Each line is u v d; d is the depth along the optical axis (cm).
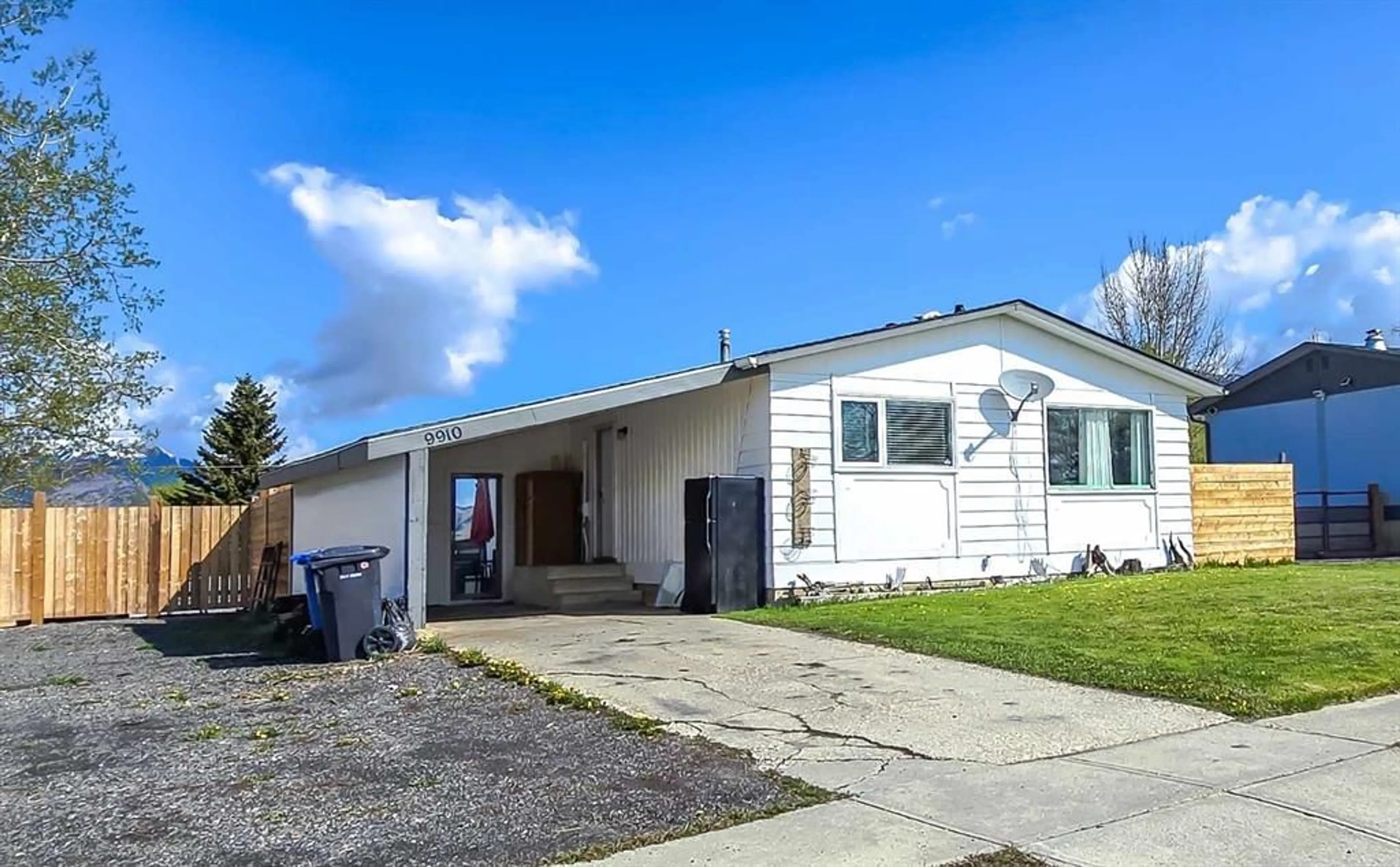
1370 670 728
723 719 653
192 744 618
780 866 389
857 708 675
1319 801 457
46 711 750
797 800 478
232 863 406
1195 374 1630
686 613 1281
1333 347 2495
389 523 1143
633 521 1576
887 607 1168
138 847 427
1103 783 494
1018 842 410
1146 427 1608
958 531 1420
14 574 1449
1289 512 1745
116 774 552
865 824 438
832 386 1347
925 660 843
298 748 601
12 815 477
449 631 1116
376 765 557
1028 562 1473
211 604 1619
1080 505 1530
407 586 1081
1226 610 1010
